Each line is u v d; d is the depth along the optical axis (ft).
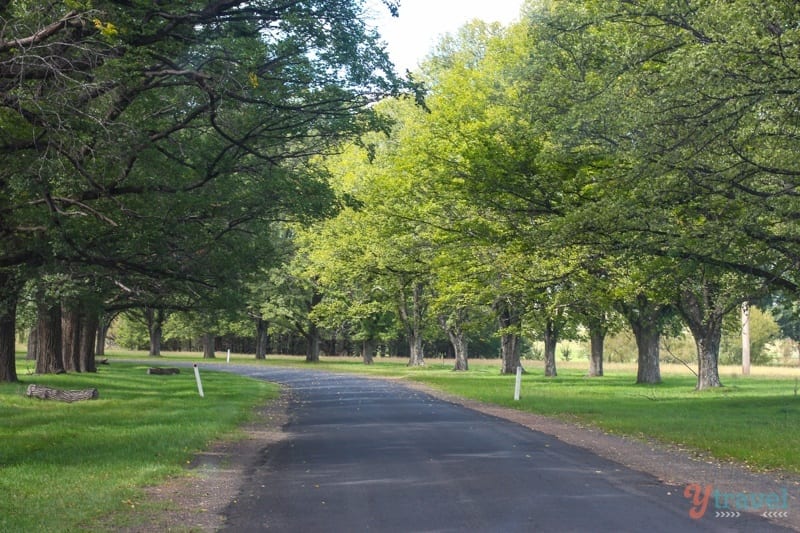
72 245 60.49
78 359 138.82
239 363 229.25
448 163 84.23
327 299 221.66
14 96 43.70
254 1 52.21
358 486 36.06
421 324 207.21
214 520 29.45
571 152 67.51
